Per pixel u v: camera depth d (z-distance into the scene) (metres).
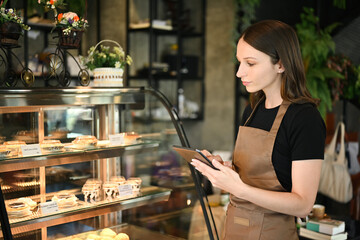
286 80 1.54
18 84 2.68
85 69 2.31
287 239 1.59
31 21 3.50
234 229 1.68
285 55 1.50
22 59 2.94
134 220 2.27
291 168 1.54
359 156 4.47
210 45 5.79
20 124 1.92
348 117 5.26
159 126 2.87
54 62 2.24
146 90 2.32
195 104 5.75
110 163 2.30
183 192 2.28
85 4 2.54
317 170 1.44
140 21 4.93
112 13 4.56
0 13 1.94
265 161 1.57
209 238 2.08
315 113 1.49
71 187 2.11
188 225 2.18
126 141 2.26
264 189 1.59
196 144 5.96
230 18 5.60
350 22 5.03
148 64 5.11
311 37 4.40
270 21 1.54
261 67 1.51
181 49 5.47
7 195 1.86
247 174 1.63
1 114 1.86
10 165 1.80
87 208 1.98
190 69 5.59
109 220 2.21
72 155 1.98
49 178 2.01
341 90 4.54
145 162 3.33
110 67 2.33
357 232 2.60
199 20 5.78
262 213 1.60
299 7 5.14
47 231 1.93
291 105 1.54
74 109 2.13
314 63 4.38
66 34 2.14
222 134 5.78
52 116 2.04
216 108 5.81
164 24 5.13
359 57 5.11
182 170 2.34
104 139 2.27
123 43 4.71
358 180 4.03
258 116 1.68
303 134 1.46
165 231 2.24
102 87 2.11
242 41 1.55
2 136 1.86
